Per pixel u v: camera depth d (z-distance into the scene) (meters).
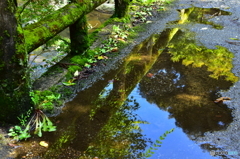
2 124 2.43
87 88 3.13
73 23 3.42
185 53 4.06
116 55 4.00
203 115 2.68
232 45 4.29
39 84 3.11
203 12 6.11
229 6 6.48
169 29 5.08
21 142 2.28
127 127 2.52
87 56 3.84
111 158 2.14
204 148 2.26
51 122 2.48
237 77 3.35
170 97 2.99
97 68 3.60
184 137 2.39
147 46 4.34
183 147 2.27
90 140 2.34
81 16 3.59
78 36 3.73
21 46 2.29
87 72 3.48
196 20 5.58
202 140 2.35
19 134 2.35
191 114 2.70
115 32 4.74
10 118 2.42
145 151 2.22
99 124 2.55
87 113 2.71
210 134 2.42
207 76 3.40
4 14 2.15
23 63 2.34
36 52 4.27
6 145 2.22
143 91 3.12
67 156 2.15
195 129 2.49
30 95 2.48
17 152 2.17
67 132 2.43
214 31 4.90
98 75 3.43
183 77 3.39
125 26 5.05
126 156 2.16
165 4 6.71
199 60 3.83
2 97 2.34
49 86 3.09
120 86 3.21
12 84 2.31
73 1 3.58
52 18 3.07
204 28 5.08
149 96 3.02
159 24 5.37
